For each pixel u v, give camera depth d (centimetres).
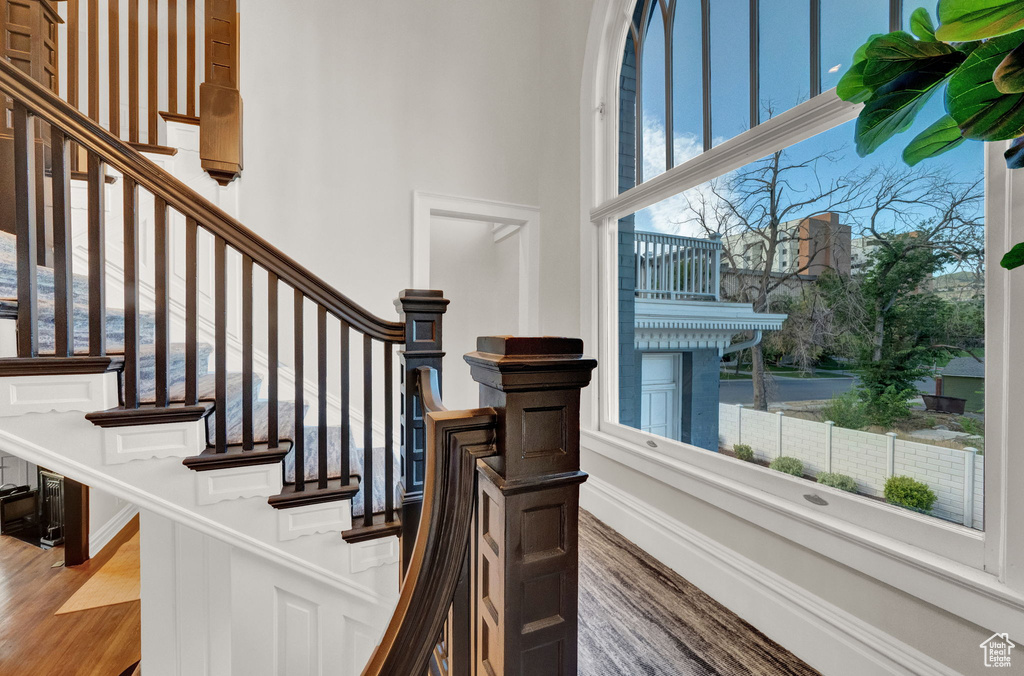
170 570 204
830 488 141
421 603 72
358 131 280
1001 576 100
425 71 296
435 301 170
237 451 149
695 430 198
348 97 278
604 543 218
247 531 149
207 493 144
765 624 152
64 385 130
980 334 107
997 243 101
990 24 44
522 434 65
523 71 323
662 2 214
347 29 278
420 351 168
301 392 153
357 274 281
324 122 273
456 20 304
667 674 136
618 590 178
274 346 149
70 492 422
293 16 267
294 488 157
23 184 125
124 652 304
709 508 178
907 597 116
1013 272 98
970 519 109
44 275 147
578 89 277
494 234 423
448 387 422
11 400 125
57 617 343
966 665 105
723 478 174
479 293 431
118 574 407
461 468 71
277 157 264
